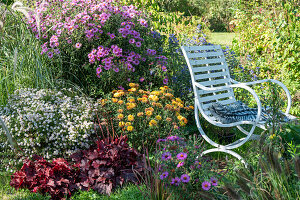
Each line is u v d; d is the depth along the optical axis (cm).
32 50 387
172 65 418
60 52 401
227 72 383
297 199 189
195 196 232
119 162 279
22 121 295
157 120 327
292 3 513
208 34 671
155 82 416
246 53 605
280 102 278
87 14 411
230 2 1559
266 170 200
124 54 423
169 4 1258
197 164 242
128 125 314
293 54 498
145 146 333
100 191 262
